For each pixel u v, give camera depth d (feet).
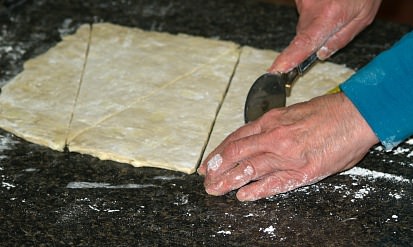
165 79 7.98
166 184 6.77
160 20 9.13
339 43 7.75
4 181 6.73
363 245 6.17
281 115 6.46
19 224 6.27
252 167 6.43
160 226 6.30
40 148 7.15
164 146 7.11
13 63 8.26
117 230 6.24
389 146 6.27
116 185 6.75
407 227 6.38
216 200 6.59
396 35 8.98
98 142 7.11
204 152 7.11
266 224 6.36
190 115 7.50
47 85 7.85
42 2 9.32
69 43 8.50
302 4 7.63
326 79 8.06
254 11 9.36
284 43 8.80
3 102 7.61
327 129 6.28
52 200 6.54
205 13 9.30
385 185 6.84
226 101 7.75
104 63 8.18
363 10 7.61
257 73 8.14
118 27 8.79
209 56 8.36
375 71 6.22
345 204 6.61
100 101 7.64
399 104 6.11
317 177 6.41
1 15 9.00
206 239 6.18
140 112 7.52
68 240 6.12
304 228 6.33
